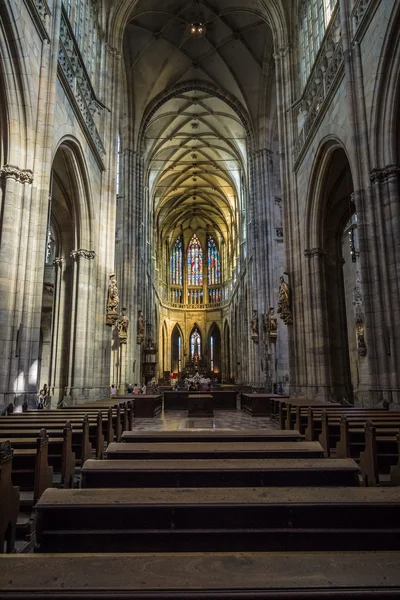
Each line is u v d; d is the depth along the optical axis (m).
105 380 19.53
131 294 31.41
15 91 11.39
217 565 2.33
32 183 11.88
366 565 2.33
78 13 18.19
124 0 22.91
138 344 33.53
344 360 18.91
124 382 28.86
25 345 11.22
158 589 2.14
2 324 10.77
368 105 12.93
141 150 34.22
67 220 18.75
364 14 12.89
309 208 19.28
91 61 20.33
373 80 12.61
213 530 3.35
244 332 44.81
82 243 18.42
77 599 2.10
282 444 5.41
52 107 12.65
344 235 24.66
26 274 11.44
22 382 11.02
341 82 14.91
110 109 21.80
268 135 33.31
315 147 17.95
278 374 29.55
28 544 4.78
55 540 3.32
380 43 12.13
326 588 2.16
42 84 12.55
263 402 21.30
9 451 4.10
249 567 2.31
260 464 4.37
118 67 22.59
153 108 34.50
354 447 8.16
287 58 22.41
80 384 17.56
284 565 2.33
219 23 29.34
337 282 19.44
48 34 13.00
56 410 11.19
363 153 12.90
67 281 18.66
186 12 28.41
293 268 20.86
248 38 30.28
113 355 28.28
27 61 11.60
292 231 21.16
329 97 15.95
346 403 17.23
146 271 41.81
